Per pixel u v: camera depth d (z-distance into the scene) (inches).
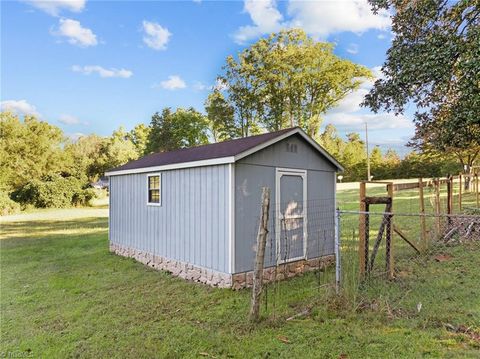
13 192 983.6
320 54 1099.3
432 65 295.3
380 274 208.5
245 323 158.6
